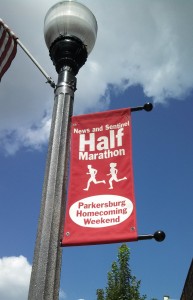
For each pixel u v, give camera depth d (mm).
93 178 4945
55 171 4895
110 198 4742
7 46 6672
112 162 5055
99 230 4508
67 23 5910
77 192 4844
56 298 4137
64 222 4617
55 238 4434
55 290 4164
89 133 5379
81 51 5949
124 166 4988
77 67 5969
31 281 4211
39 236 4449
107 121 5449
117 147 5180
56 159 4992
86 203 4738
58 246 4422
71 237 4484
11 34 6641
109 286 16078
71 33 5934
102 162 5082
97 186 4867
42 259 4258
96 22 6332
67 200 4785
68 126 5387
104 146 5230
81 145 5273
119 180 4875
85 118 5512
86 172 5012
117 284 15984
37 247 4383
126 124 5371
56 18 5969
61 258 4418
